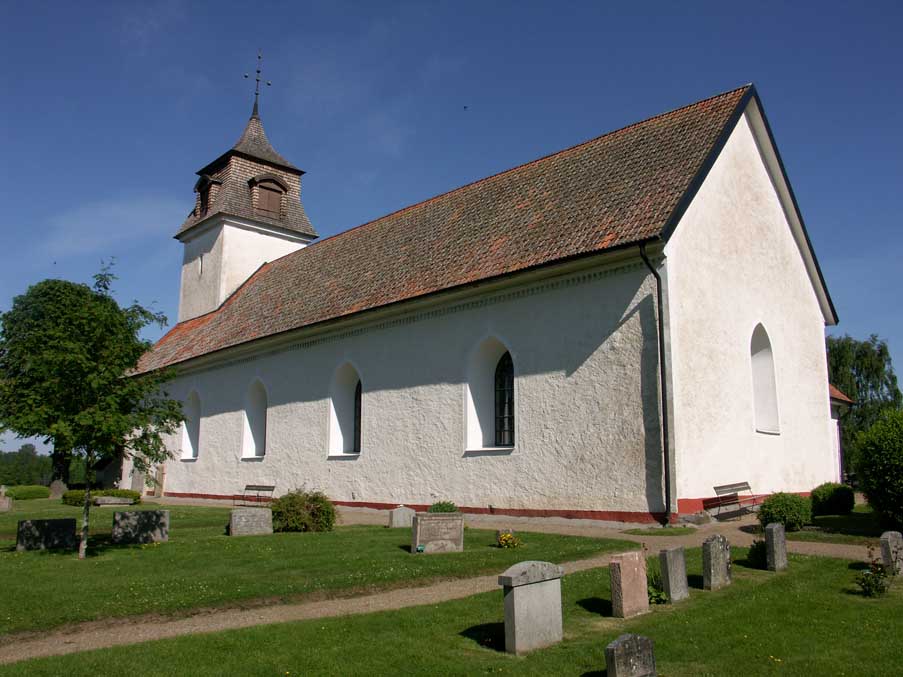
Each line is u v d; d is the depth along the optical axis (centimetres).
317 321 2762
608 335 1864
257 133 4275
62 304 1555
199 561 1404
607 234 1891
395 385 2484
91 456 1522
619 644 712
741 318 2103
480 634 894
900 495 1563
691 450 1775
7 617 985
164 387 3903
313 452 2816
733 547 1434
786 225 2481
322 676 749
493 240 2319
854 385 5544
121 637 912
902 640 870
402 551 1499
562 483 1922
